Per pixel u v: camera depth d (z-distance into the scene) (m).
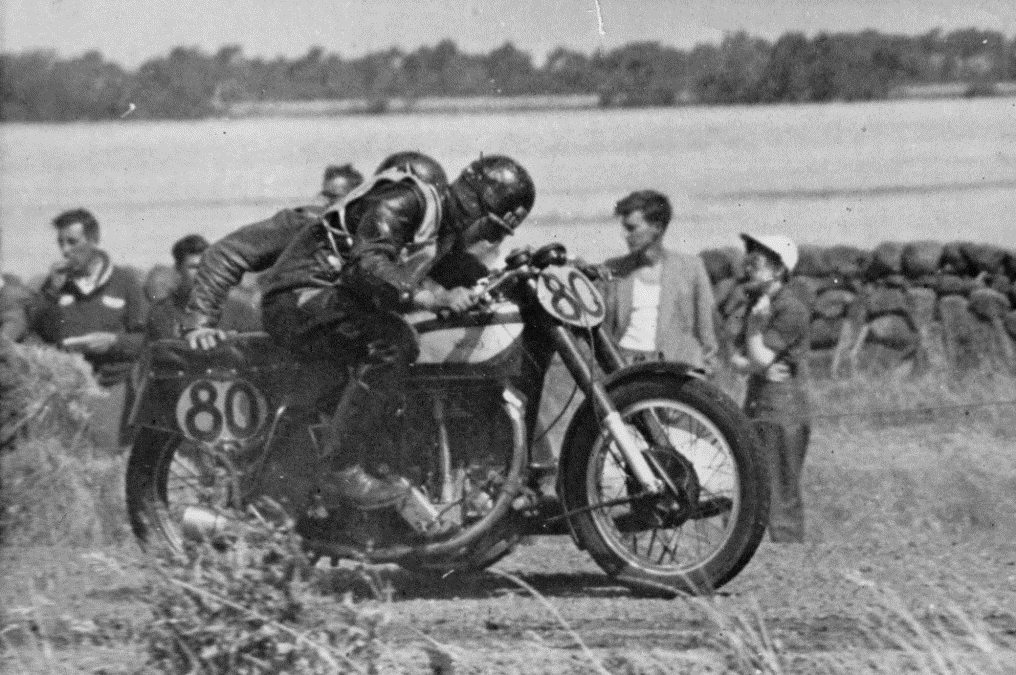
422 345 13.38
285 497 13.66
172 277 26.20
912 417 22.33
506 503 13.31
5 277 27.30
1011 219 38.41
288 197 57.19
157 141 77.88
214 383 13.90
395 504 13.34
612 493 13.80
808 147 56.28
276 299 13.59
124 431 18.72
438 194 13.45
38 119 88.25
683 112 68.75
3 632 11.78
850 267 27.23
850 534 18.42
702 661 10.90
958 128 57.81
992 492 18.62
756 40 69.00
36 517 17.39
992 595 12.87
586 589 14.08
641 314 17.48
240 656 9.87
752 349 17.62
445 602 13.37
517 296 13.45
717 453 13.81
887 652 10.91
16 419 18.20
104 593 13.56
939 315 26.62
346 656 9.93
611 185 50.25
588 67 75.06
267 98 87.12
